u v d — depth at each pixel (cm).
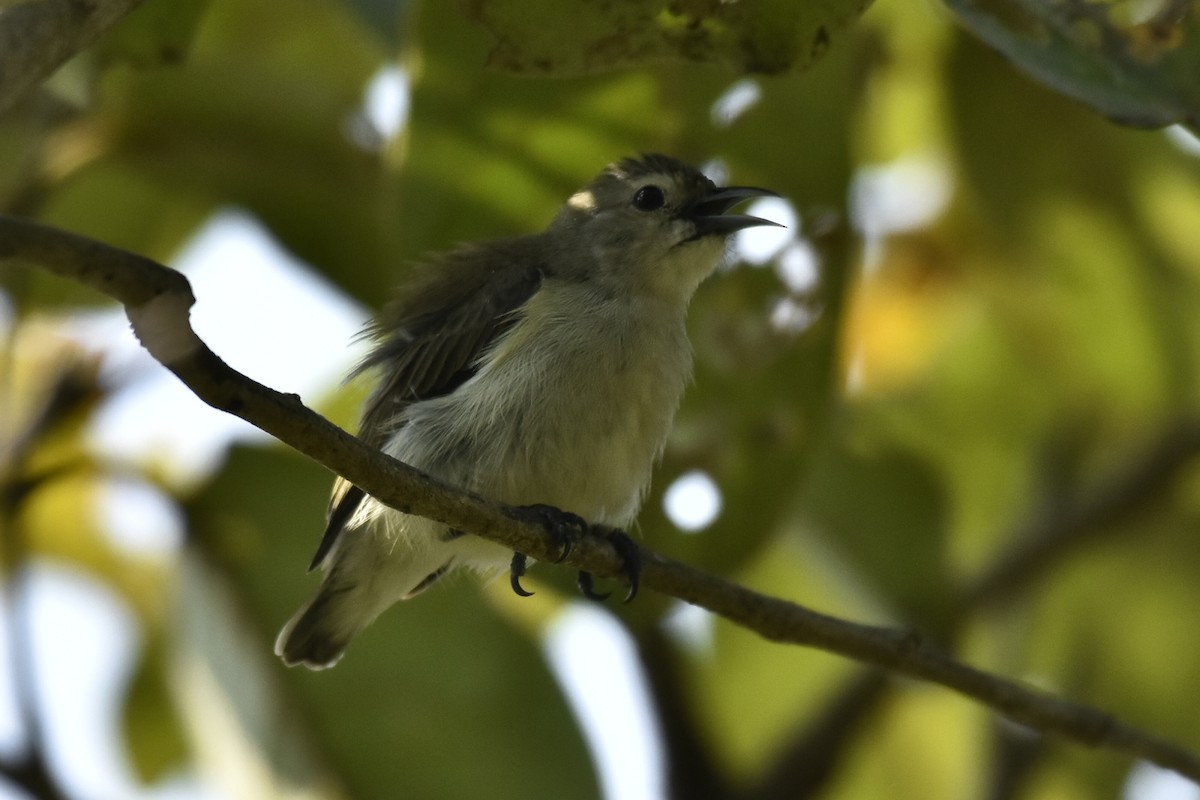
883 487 1250
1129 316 1360
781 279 1060
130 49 840
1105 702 1370
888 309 1398
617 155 1055
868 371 1409
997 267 1354
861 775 1380
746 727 1368
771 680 1364
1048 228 1328
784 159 1055
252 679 1101
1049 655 1388
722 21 634
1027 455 1392
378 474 724
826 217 1050
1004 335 1387
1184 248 1341
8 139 1129
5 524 1081
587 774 1083
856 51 1053
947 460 1391
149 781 1303
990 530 1389
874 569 1247
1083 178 1293
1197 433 1341
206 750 1144
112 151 1144
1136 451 1360
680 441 1068
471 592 1122
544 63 647
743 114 1048
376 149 1168
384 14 1066
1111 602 1389
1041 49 659
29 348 1166
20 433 1121
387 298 1158
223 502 1120
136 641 1307
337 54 1251
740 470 1053
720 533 1052
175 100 1131
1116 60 663
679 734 1227
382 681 1090
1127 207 1312
